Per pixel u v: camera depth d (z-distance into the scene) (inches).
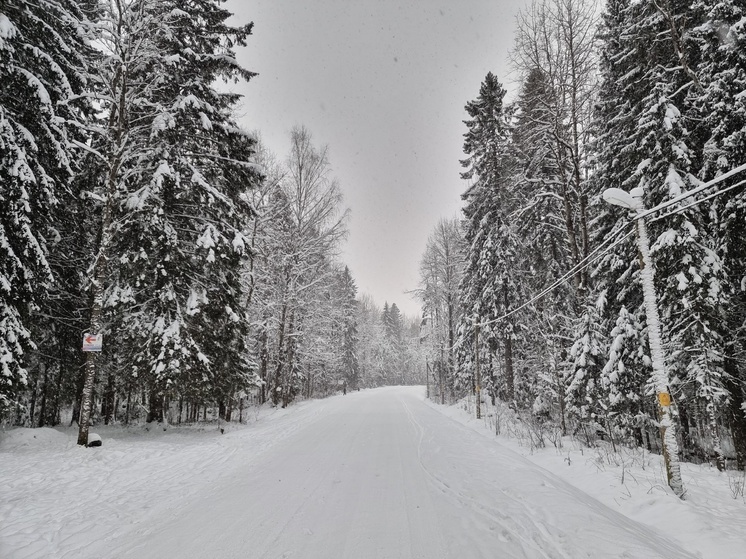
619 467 325.7
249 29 518.0
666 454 260.2
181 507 217.0
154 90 469.7
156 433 501.0
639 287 486.0
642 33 458.6
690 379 399.2
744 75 362.3
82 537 177.5
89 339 388.5
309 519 195.8
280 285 992.9
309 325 1227.2
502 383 928.3
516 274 848.9
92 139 481.4
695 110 426.0
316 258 1016.9
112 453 348.8
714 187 392.5
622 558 150.8
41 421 519.2
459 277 1320.1
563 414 570.9
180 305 485.7
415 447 404.8
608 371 454.3
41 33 376.2
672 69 421.7
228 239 536.4
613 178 526.3
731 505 234.8
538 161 675.4
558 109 581.3
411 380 3722.9
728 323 420.2
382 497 232.1
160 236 464.1
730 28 352.8
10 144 325.7
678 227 399.2
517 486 250.7
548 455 404.5
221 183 560.1
